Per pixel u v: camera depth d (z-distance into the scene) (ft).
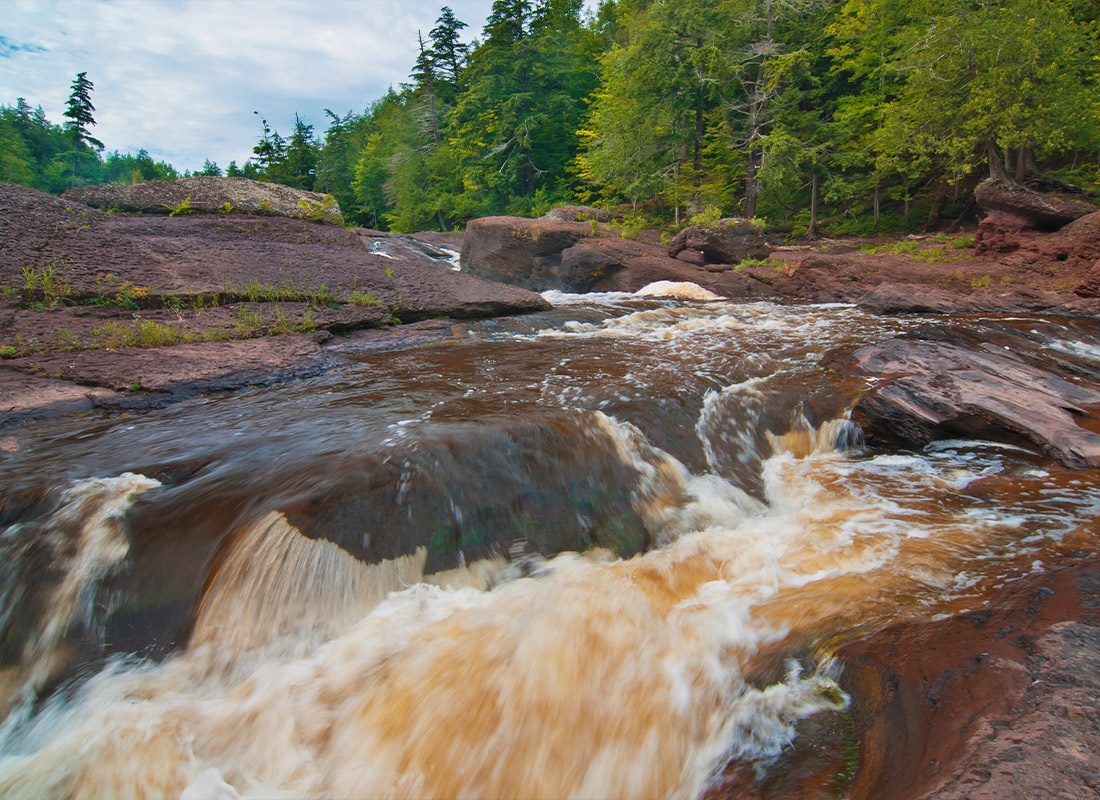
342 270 34.50
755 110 82.64
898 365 21.52
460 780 8.09
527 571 12.48
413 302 32.01
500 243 64.28
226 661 10.18
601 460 15.07
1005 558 11.12
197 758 8.68
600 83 132.46
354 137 216.74
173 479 13.43
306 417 16.92
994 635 8.06
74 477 13.20
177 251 31.58
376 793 8.11
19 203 32.27
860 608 10.00
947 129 58.65
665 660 9.38
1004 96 52.21
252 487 12.64
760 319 34.30
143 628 10.66
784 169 75.97
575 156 130.72
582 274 57.21
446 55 167.63
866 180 76.79
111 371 19.93
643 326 32.19
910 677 7.55
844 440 18.49
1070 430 16.25
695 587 11.60
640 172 90.89
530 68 136.26
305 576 11.07
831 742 7.13
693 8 81.41
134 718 9.32
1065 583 9.23
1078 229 41.52
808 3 81.92
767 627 9.87
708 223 59.57
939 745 6.31
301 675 9.90
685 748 7.89
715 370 22.20
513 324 32.07
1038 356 25.12
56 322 22.88
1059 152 64.03
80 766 8.66
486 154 136.98
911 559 11.57
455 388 19.79
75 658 10.43
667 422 17.44
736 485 16.03
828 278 46.47
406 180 145.69
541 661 9.63
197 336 23.84
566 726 8.56
